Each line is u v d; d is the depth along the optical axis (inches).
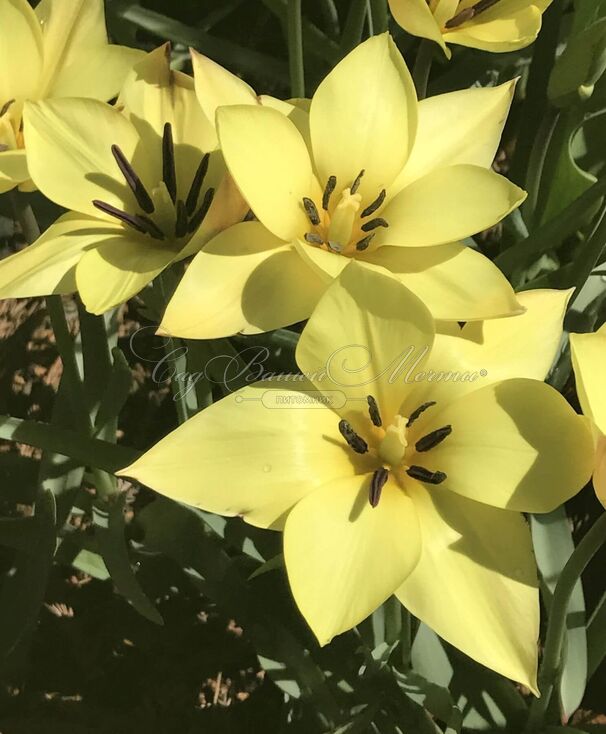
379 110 8.3
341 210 8.0
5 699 12.1
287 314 7.5
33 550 10.0
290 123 7.8
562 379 11.1
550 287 11.6
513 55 13.0
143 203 8.3
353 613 6.8
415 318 7.2
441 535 7.4
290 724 11.1
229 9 14.4
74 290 7.8
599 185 10.1
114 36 13.4
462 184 7.9
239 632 13.0
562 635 8.7
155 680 12.6
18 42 8.5
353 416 7.9
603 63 10.3
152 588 11.7
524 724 10.5
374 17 11.6
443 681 10.2
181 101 8.7
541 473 7.1
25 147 8.2
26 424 9.7
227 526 10.5
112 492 11.3
